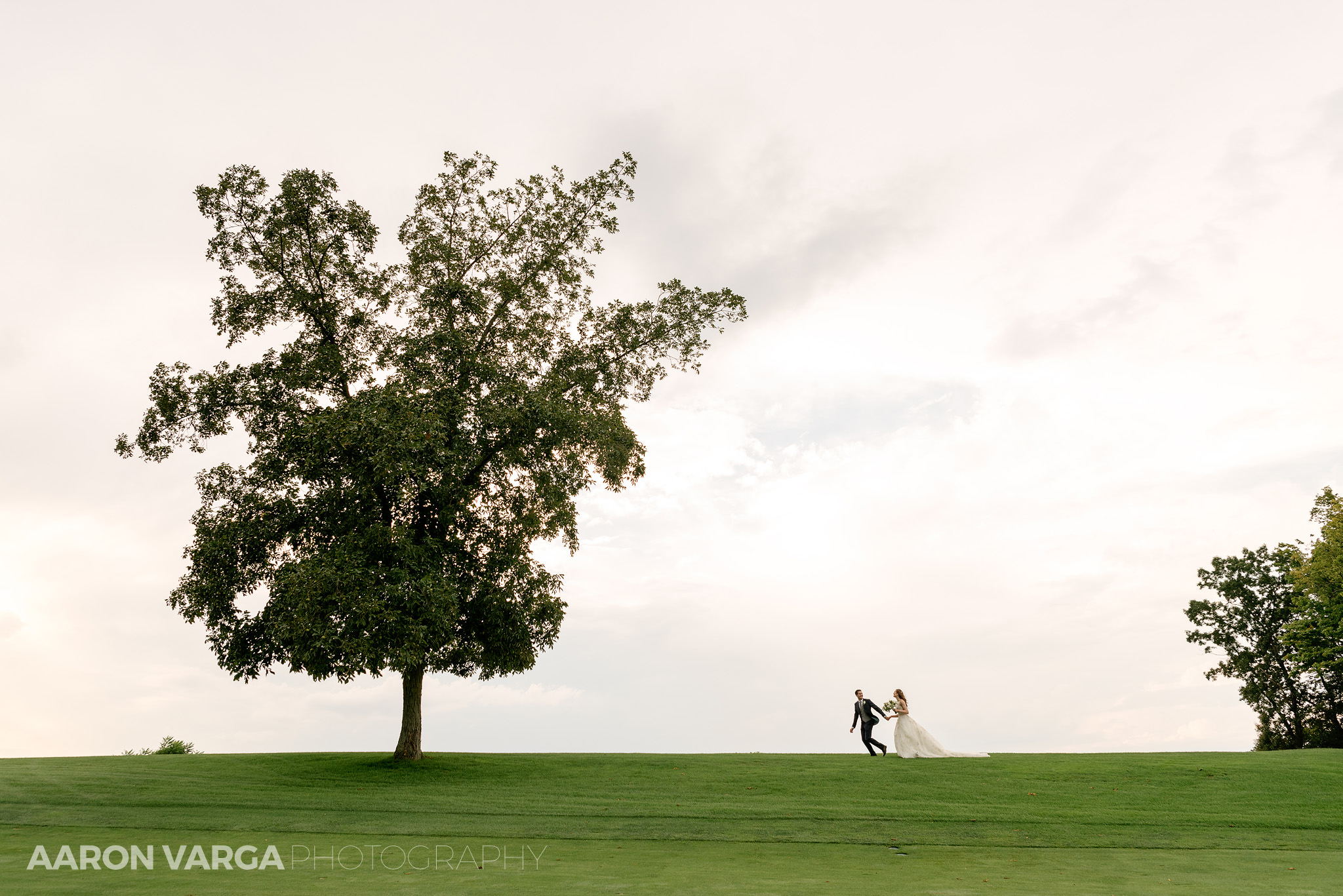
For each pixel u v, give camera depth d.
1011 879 9.21
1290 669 46.06
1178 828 13.16
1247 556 48.75
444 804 14.51
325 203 24.16
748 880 8.81
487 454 23.16
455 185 25.44
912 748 21.64
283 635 19.16
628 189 26.39
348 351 24.44
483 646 22.44
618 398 26.88
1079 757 21.62
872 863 10.27
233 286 23.92
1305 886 8.97
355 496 20.64
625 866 9.66
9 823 12.16
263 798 14.98
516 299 25.23
